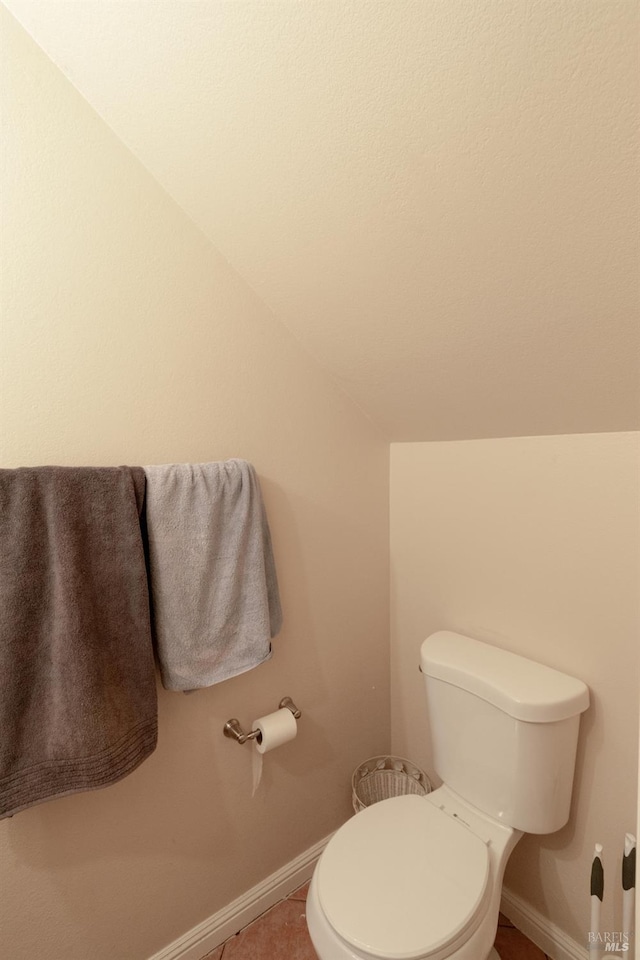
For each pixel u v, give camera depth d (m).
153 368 1.03
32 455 0.89
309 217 0.91
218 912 1.22
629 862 0.78
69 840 0.96
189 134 0.87
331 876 0.94
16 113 0.83
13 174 0.84
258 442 1.21
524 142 0.63
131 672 0.91
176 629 0.98
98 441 0.97
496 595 1.25
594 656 1.04
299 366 1.28
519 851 1.22
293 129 0.77
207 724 1.15
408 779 1.54
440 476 1.39
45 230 0.88
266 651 1.08
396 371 1.19
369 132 0.72
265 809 1.30
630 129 0.57
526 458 1.16
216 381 1.12
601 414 0.97
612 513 0.99
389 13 0.58
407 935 0.82
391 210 0.81
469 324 0.94
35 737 0.82
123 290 0.98
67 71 0.86
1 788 0.79
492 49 0.57
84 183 0.91
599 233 0.68
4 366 0.85
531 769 1.00
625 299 0.74
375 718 1.59
